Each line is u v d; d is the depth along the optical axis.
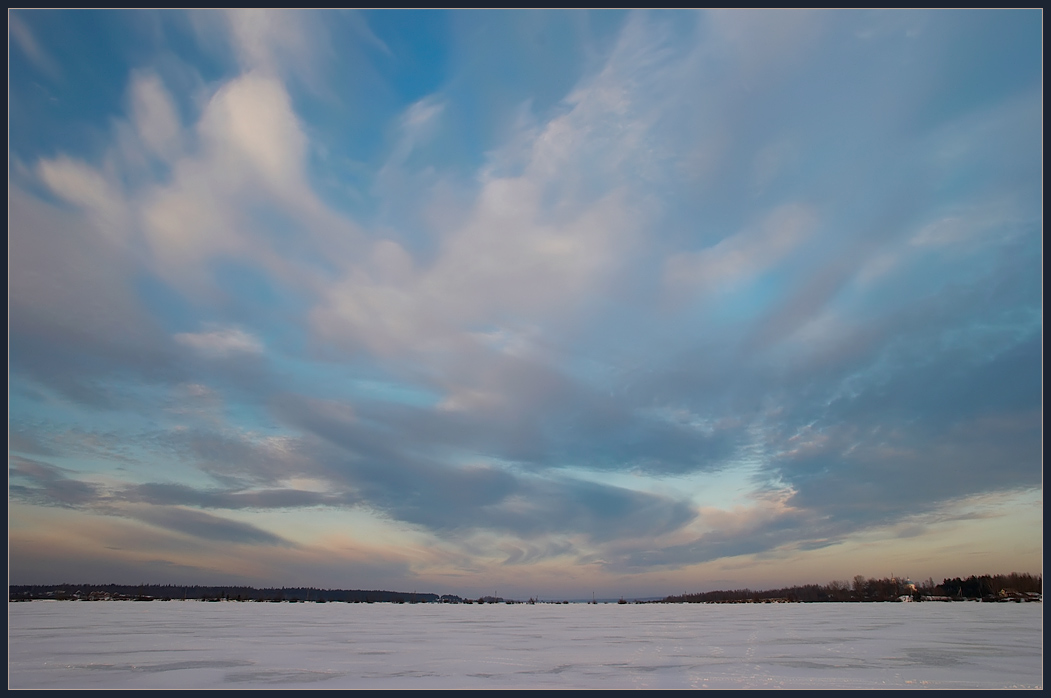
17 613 66.88
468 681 19.38
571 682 19.33
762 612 83.56
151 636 34.44
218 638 33.47
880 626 44.84
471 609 120.62
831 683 19.27
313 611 88.50
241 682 19.09
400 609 109.00
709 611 95.62
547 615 78.81
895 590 144.25
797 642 31.91
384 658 24.69
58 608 87.50
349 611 90.75
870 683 19.25
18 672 20.91
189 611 80.06
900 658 24.80
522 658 24.91
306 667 22.00
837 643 31.19
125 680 19.41
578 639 34.50
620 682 19.33
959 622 49.47
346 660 23.98
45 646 28.62
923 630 40.09
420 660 24.12
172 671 21.03
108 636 34.28
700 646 30.00
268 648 28.19
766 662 23.73
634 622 56.28
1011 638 33.56
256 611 83.75
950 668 22.06
